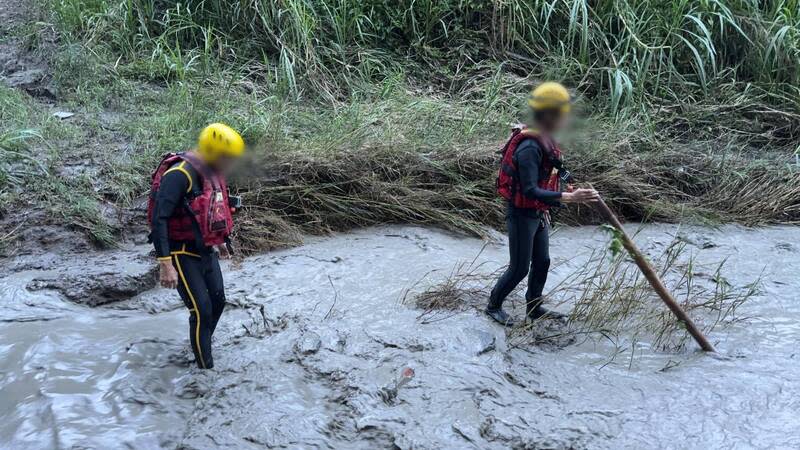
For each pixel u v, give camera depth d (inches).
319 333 187.2
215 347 186.5
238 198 175.9
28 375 171.8
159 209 160.7
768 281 234.4
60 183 255.0
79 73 329.1
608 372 177.6
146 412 160.4
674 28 362.0
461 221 266.4
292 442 149.6
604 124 319.3
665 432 153.8
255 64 349.7
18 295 211.0
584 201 178.2
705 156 315.6
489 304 200.4
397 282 220.4
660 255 253.8
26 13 368.5
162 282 162.2
